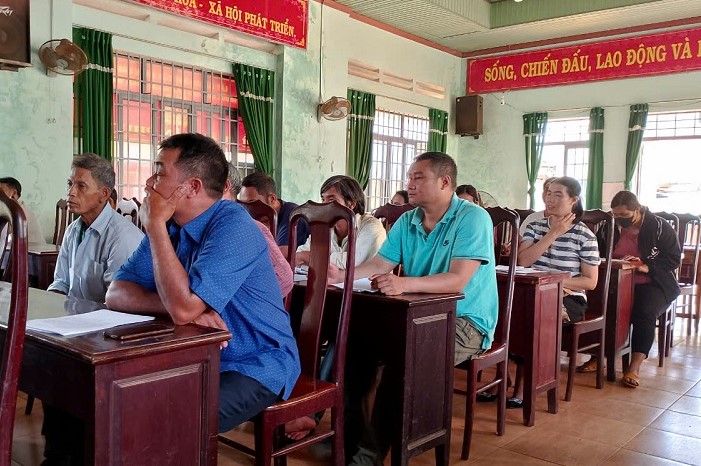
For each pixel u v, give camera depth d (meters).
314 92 7.00
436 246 2.29
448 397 2.07
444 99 9.12
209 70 6.17
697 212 7.96
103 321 1.28
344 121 7.40
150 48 5.58
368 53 7.71
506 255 3.29
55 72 4.75
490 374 3.46
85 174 2.04
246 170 6.63
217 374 1.24
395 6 7.26
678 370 3.59
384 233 2.77
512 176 9.06
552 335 2.72
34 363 1.18
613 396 3.06
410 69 8.41
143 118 5.62
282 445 1.94
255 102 6.46
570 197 3.03
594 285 3.04
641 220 3.65
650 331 3.32
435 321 1.99
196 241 1.45
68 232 2.20
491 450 2.34
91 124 5.11
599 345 3.17
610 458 2.27
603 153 8.30
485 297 2.29
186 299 1.30
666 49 7.64
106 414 1.06
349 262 1.77
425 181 2.27
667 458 2.28
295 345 1.64
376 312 1.97
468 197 4.95
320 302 1.84
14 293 1.00
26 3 4.49
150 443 1.13
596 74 8.18
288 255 1.98
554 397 2.78
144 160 5.65
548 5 7.61
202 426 1.22
